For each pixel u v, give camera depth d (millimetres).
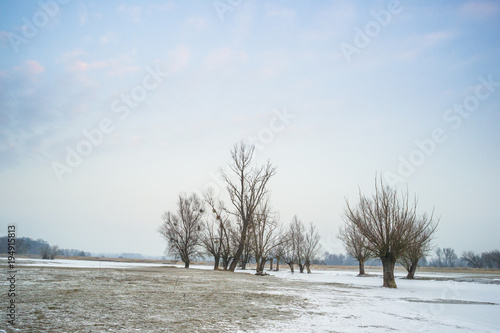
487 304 17812
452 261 159375
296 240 80938
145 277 24703
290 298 16156
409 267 49750
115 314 9445
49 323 7863
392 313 13172
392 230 30500
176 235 64938
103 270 32344
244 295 16203
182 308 11219
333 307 13883
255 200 49531
